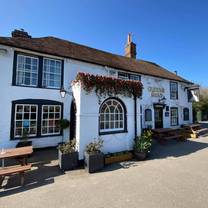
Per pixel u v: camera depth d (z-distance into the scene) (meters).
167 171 6.16
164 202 4.11
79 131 7.04
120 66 13.61
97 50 15.83
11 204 4.18
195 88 18.09
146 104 14.66
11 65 9.21
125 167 6.71
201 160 7.45
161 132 11.98
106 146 7.80
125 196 4.45
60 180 5.59
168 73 19.17
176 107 17.19
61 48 12.07
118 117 8.50
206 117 30.39
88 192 4.73
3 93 8.88
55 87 10.52
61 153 6.57
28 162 7.46
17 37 10.72
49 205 4.11
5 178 5.77
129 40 19.47
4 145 8.77
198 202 4.07
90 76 7.44
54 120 10.35
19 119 9.30
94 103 7.53
